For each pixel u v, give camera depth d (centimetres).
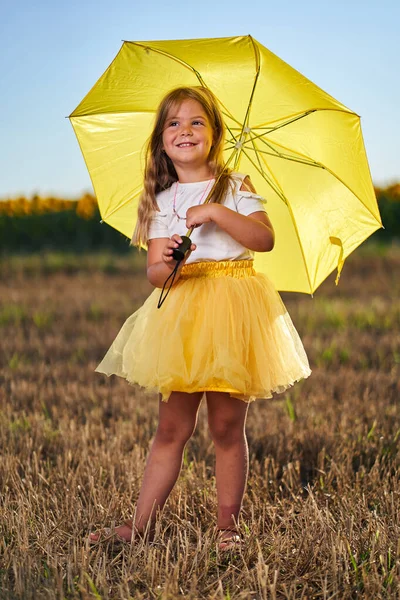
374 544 328
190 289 349
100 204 396
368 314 1121
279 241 400
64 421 564
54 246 2417
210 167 365
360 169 360
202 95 358
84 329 1055
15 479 434
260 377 339
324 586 293
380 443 498
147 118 388
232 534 357
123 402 649
